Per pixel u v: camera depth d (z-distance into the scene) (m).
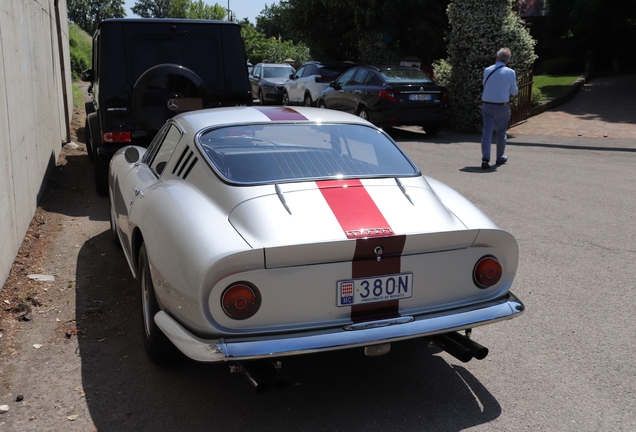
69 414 2.99
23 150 5.71
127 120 7.05
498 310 3.06
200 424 2.92
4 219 4.56
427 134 14.12
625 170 9.15
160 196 3.37
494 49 14.09
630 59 27.12
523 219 6.52
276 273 2.69
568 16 26.67
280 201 3.00
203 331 2.68
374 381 3.35
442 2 18.28
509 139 12.83
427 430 2.88
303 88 17.69
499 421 2.95
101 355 3.61
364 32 19.25
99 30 7.14
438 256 2.99
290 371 3.47
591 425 2.91
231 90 7.54
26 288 4.56
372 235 2.81
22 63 5.98
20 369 3.41
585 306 4.30
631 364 3.49
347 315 2.84
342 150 3.60
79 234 6.10
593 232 6.03
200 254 2.69
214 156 3.36
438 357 3.64
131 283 4.79
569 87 19.67
